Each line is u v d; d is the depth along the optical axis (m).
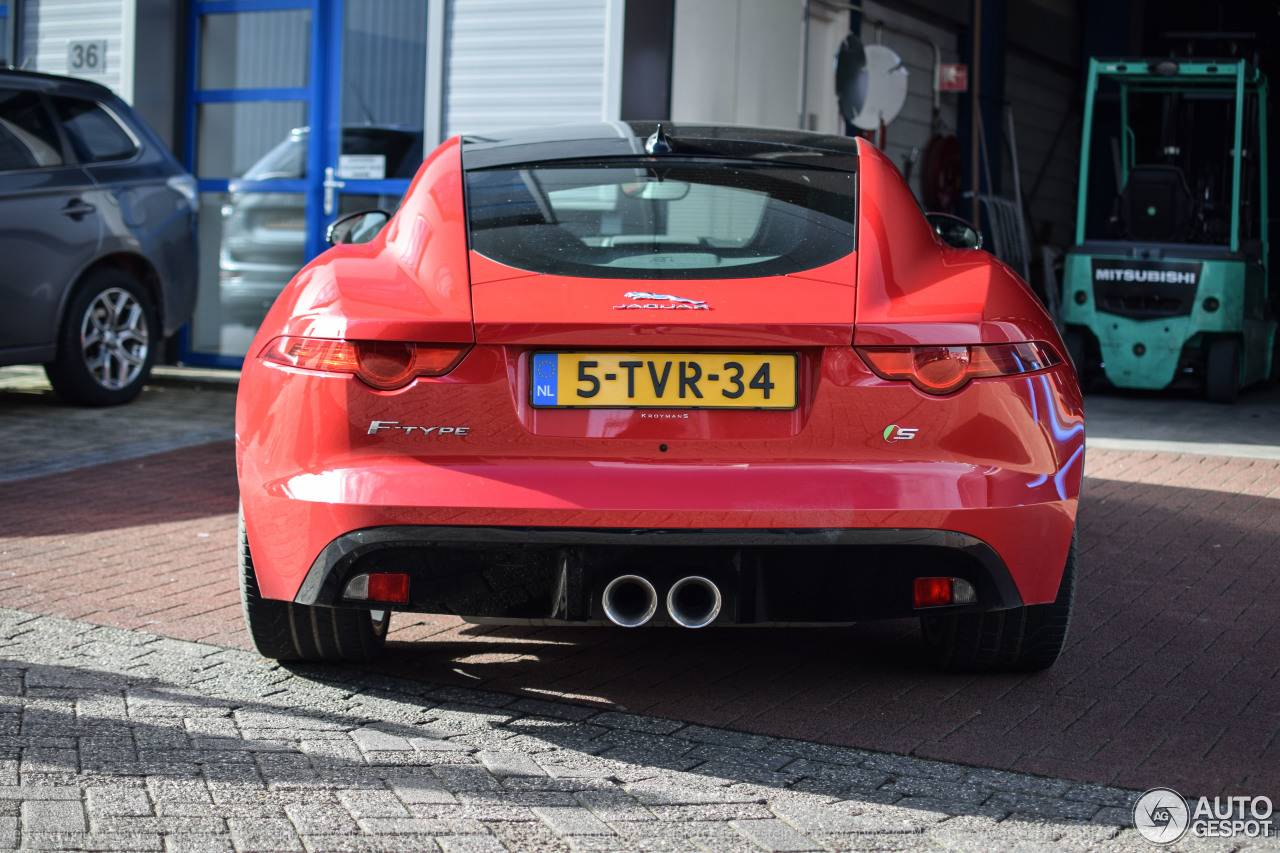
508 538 3.02
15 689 3.49
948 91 13.85
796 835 2.68
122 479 6.43
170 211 8.84
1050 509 3.15
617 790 2.90
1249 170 12.05
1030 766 3.08
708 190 3.62
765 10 9.99
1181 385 11.99
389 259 3.43
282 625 3.58
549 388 3.07
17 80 8.11
